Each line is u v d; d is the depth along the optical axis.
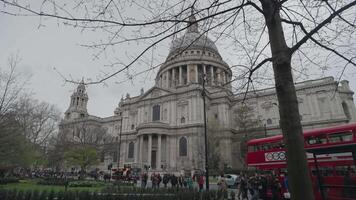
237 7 5.95
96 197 19.14
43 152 58.00
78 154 53.56
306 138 21.92
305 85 76.81
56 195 18.97
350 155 19.00
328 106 71.88
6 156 30.59
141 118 84.56
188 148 70.75
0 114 28.20
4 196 17.64
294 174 4.60
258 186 24.97
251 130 65.75
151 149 71.62
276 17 5.81
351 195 17.45
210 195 22.17
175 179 35.88
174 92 80.62
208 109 77.06
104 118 108.62
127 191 22.70
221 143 72.12
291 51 5.48
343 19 5.82
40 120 53.84
